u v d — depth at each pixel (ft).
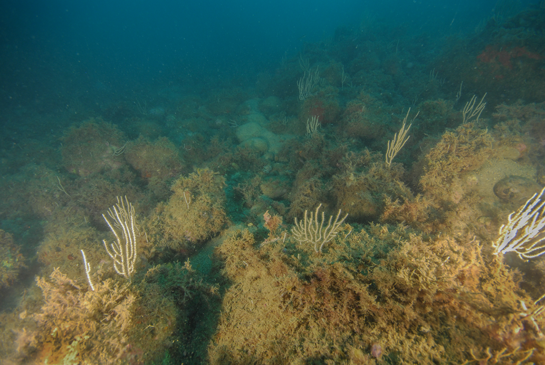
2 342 8.68
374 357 7.63
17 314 10.06
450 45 40.04
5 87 63.05
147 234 15.79
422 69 46.39
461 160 16.30
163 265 12.58
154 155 28.50
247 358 9.57
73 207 23.30
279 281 9.72
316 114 33.14
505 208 14.06
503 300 7.66
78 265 15.28
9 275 17.71
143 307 9.27
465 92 34.01
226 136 39.01
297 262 10.10
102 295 8.76
